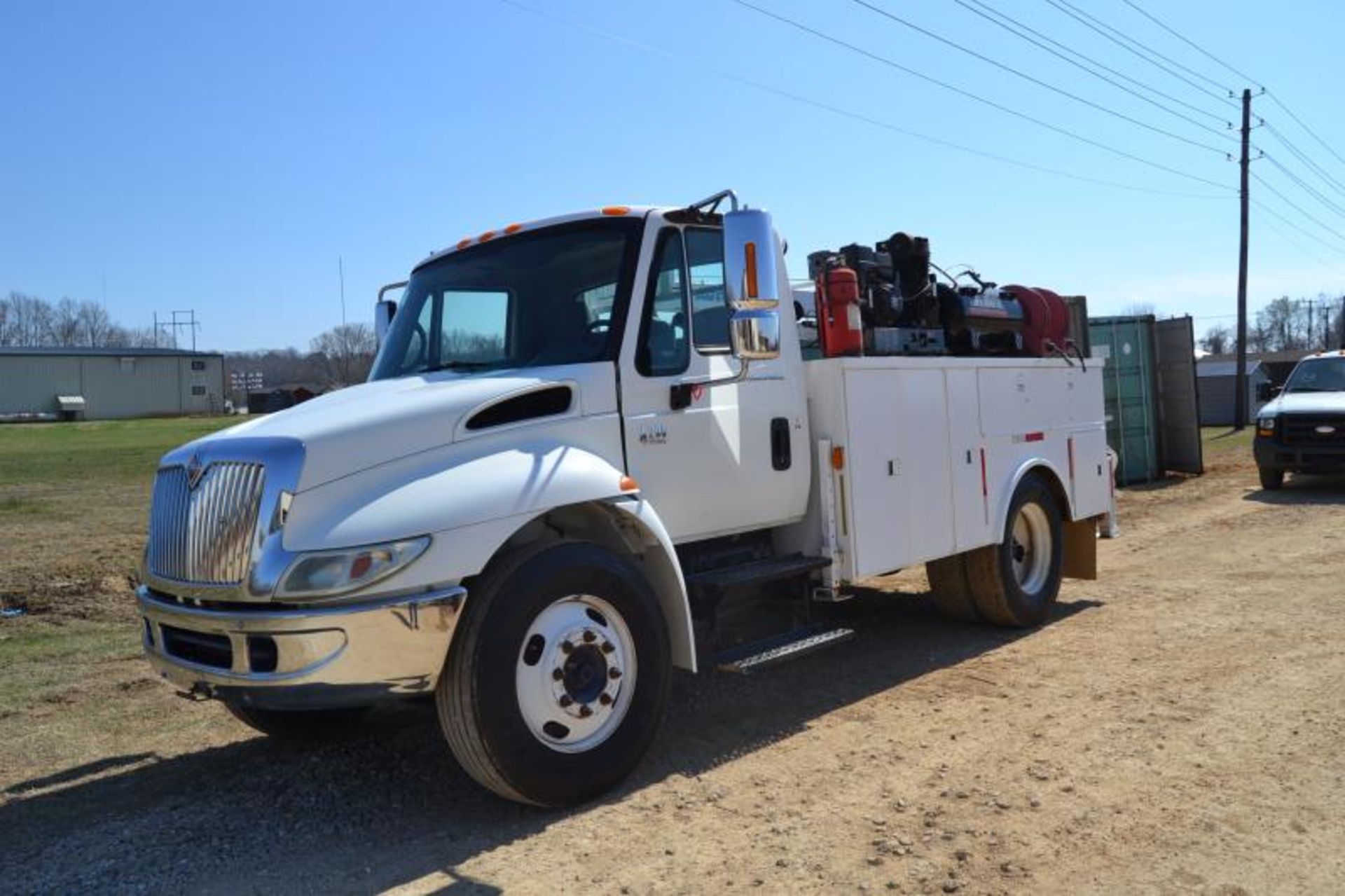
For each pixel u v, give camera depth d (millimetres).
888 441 6055
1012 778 4430
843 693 5863
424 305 5527
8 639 7824
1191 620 7238
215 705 6141
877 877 3576
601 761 4297
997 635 7176
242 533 3943
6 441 37781
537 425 4473
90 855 4043
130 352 85062
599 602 4383
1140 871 3541
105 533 12953
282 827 4246
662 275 5023
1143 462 17000
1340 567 8922
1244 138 31250
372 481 4027
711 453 5160
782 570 5418
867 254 6609
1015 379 7289
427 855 3912
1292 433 14594
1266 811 3990
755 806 4238
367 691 3820
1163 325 17781
